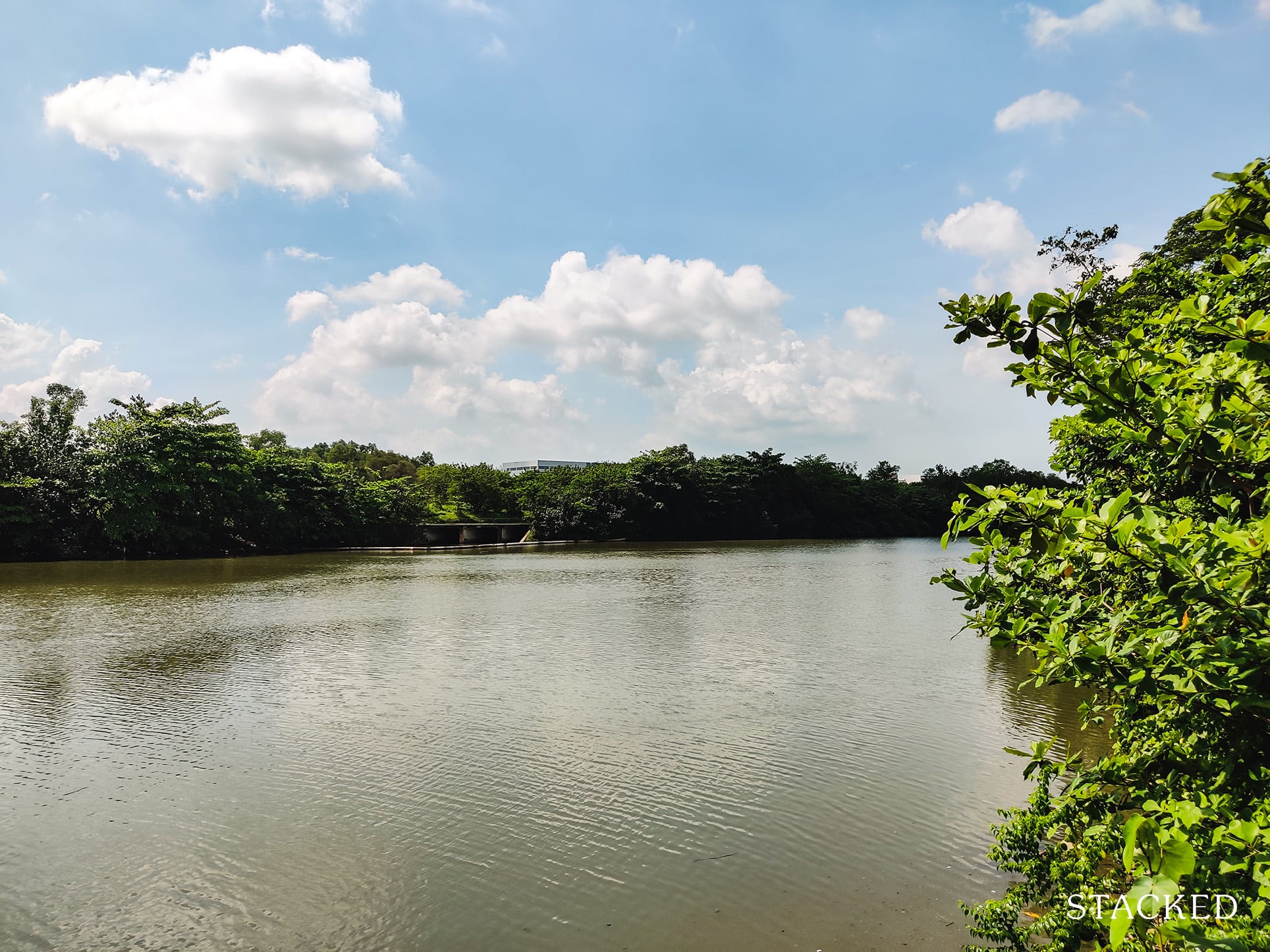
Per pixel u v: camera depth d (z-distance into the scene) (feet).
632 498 265.54
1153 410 9.90
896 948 22.77
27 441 161.58
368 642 67.97
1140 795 12.78
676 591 108.88
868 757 38.29
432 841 29.40
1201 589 8.96
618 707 46.88
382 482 243.40
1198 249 51.39
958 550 223.92
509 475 306.35
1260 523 8.68
